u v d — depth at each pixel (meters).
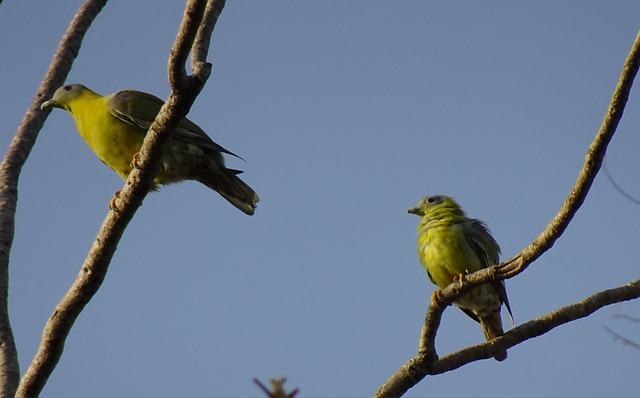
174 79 8.93
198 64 9.26
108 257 9.92
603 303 11.06
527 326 11.05
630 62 8.04
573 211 8.80
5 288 10.40
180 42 8.62
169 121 9.32
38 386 9.80
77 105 14.06
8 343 9.93
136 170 9.73
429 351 10.75
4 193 11.53
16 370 9.77
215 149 13.40
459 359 10.92
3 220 11.05
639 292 11.16
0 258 10.62
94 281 9.89
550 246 9.24
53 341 9.80
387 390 10.75
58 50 14.39
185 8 8.46
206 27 10.84
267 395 4.24
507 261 9.83
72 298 9.85
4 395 9.43
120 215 9.83
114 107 13.75
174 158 13.11
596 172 8.51
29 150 12.66
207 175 13.67
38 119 13.36
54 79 14.10
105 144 13.95
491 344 10.98
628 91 8.15
